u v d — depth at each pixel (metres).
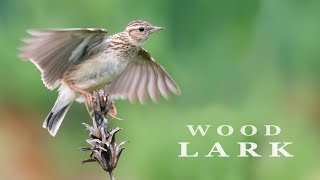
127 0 16.44
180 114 14.23
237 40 17.11
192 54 17.02
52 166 16.47
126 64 11.03
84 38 10.48
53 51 10.40
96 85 10.86
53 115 10.83
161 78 11.34
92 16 16.17
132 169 13.78
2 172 16.42
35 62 10.36
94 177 16.31
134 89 11.29
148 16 16.58
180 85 16.30
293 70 16.41
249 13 17.11
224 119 13.80
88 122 16.19
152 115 14.39
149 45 16.17
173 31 17.02
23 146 16.36
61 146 16.38
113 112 9.54
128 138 14.22
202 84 16.47
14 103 15.72
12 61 15.55
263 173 13.36
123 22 16.28
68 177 16.45
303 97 15.98
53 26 16.12
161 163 13.35
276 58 16.59
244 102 15.16
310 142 14.01
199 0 17.22
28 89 15.53
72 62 10.69
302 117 15.07
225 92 16.31
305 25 16.56
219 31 17.25
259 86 16.27
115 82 11.22
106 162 9.05
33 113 15.95
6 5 16.31
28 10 16.20
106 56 10.82
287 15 16.73
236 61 16.84
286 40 16.66
